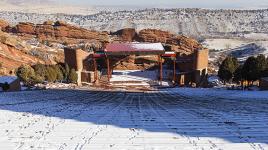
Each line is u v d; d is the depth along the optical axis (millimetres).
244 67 56406
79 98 32469
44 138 9875
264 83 49938
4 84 44250
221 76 65125
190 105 24016
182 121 13242
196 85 73812
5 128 11570
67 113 16297
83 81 77438
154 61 90438
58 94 37469
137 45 79562
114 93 46344
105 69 86562
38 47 94500
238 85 61812
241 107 21203
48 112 16688
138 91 56531
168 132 10711
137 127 11672
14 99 26875
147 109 20141
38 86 54125
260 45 171250
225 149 8500
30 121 13211
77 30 129375
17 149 8688
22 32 133250
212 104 24609
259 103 24766
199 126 11859
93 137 9992
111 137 9992
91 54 81188
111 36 132125
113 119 13844
